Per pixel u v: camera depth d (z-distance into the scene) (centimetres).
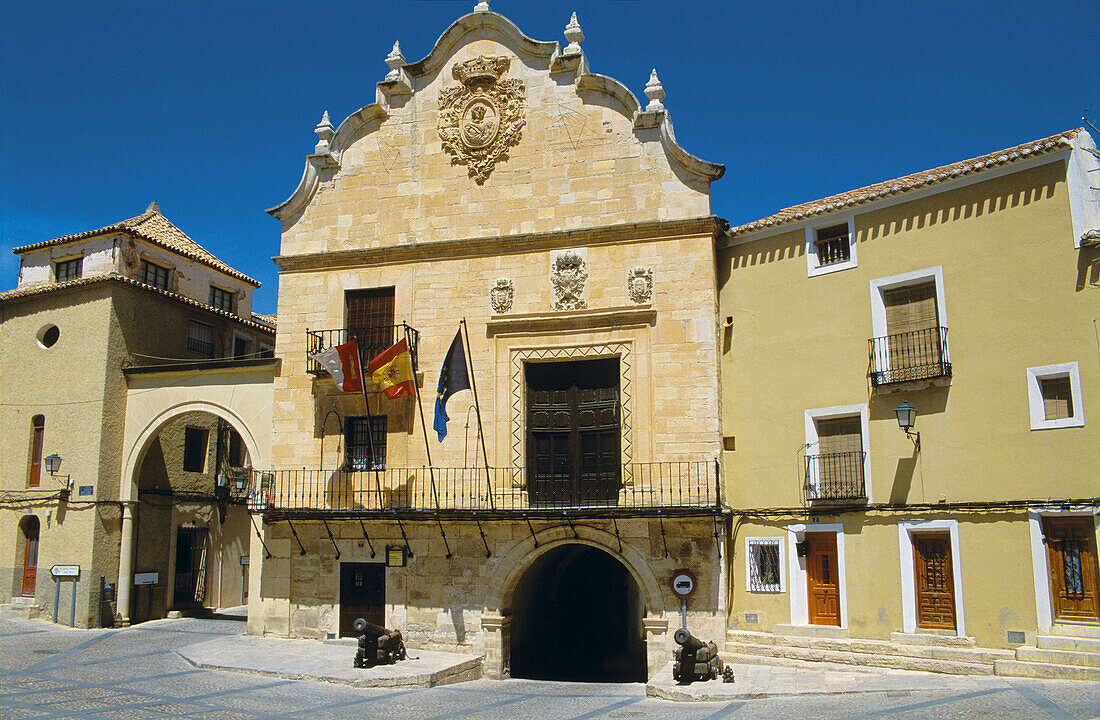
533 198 2261
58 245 2841
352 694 1748
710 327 2091
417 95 2397
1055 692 1484
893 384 1895
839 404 1977
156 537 2795
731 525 2066
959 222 1873
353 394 2294
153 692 1712
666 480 2048
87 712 1536
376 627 1978
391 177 2380
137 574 2644
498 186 2292
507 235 2245
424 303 2289
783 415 2047
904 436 1883
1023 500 1719
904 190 1934
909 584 1836
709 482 2025
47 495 2614
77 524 2548
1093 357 1672
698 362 2083
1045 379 1741
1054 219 1752
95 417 2572
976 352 1817
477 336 2234
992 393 1786
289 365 2359
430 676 1858
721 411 2100
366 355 2302
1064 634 1648
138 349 2709
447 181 2334
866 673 1770
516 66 2327
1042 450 1712
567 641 2795
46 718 1487
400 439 2239
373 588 2220
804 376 2033
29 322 2778
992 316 1806
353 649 2117
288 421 2331
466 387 2191
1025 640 1686
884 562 1872
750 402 2097
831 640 1873
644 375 2105
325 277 2378
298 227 2431
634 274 2153
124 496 2594
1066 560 1684
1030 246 1775
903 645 1795
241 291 3297
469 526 2145
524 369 2203
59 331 2709
